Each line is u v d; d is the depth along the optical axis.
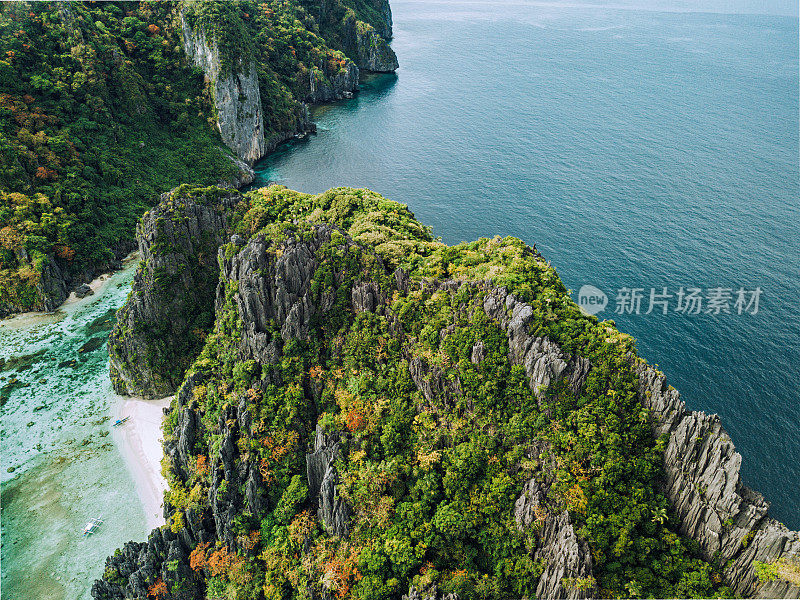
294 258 84.50
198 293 109.38
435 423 74.81
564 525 62.56
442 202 162.75
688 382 100.69
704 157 189.25
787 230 145.75
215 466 79.50
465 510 68.06
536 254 87.25
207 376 91.56
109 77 177.38
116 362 106.50
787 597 56.34
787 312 116.38
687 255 135.62
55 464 95.00
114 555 77.62
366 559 68.00
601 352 66.94
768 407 96.56
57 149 148.62
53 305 131.75
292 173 191.25
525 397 69.19
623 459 63.59
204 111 199.00
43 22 166.00
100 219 149.75
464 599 63.28
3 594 77.12
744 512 60.09
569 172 179.62
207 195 108.56
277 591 71.12
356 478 72.62
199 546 77.25
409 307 80.19
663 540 61.44
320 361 85.00
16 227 131.12
